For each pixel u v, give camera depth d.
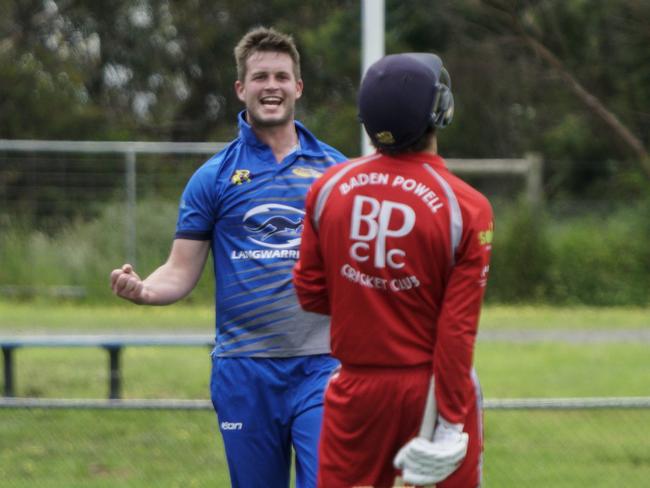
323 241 14.64
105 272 73.00
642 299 76.88
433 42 110.12
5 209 78.06
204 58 133.38
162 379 42.66
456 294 13.90
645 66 104.69
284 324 18.95
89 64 131.88
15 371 44.12
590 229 80.50
